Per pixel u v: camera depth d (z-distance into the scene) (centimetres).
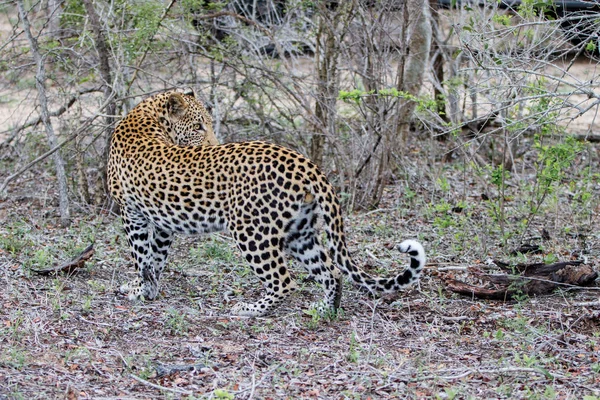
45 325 951
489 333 969
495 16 1259
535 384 822
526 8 1182
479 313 1043
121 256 1261
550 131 1316
